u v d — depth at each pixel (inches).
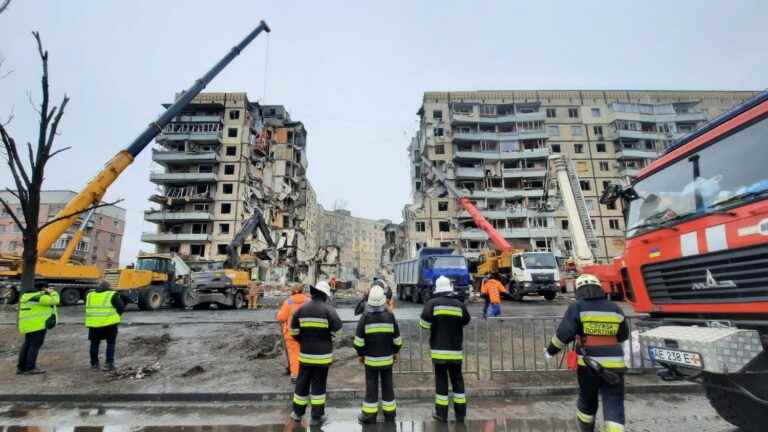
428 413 202.5
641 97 2164.1
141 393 231.1
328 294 201.0
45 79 279.3
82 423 193.2
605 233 1941.4
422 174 2044.8
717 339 128.0
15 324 500.4
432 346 191.8
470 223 1934.1
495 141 2038.6
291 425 187.9
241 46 868.0
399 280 1015.0
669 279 177.6
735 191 151.7
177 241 1786.4
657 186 199.6
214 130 1955.0
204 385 246.5
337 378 260.2
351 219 4724.4
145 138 685.9
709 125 173.3
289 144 2267.5
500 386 235.6
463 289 762.2
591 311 147.2
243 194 1900.8
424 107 2127.2
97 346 290.0
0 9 256.2
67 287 816.3
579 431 176.2
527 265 853.8
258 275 1530.5
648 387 230.1
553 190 991.6
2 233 2076.8
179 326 488.7
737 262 142.5
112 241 2461.9
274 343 370.0
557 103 2127.2
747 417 153.0
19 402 227.9
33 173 283.9
